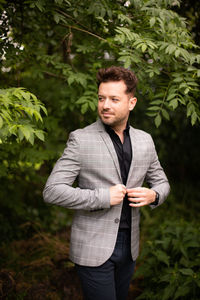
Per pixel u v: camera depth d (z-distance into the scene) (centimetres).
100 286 166
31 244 328
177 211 460
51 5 220
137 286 280
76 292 260
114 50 242
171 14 212
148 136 187
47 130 271
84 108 223
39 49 283
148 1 207
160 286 256
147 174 192
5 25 238
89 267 166
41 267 289
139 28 223
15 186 394
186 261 255
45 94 299
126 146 176
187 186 539
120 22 225
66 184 160
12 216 374
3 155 271
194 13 278
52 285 266
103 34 245
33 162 269
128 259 181
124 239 175
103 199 152
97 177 163
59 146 335
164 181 190
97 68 257
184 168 564
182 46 228
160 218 425
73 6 217
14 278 267
